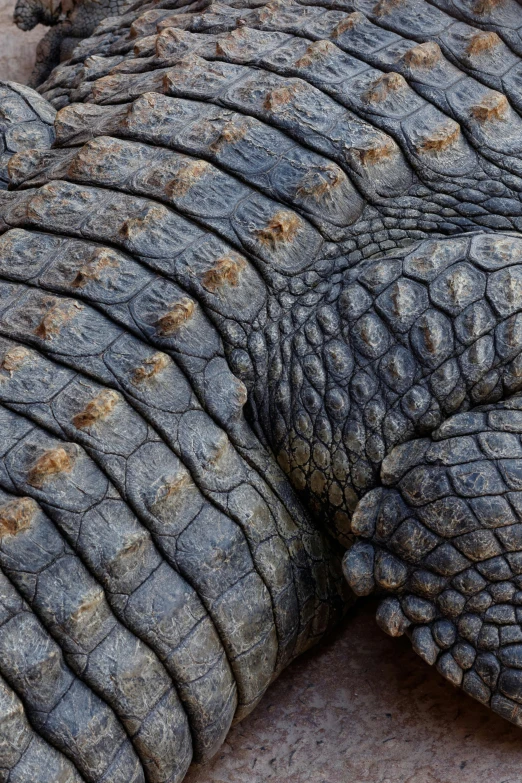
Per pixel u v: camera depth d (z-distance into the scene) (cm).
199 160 601
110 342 541
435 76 643
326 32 680
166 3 822
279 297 580
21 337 543
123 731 498
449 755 560
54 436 512
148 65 706
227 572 534
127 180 605
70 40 1114
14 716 464
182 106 640
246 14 723
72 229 589
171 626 511
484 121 629
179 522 522
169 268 564
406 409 556
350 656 634
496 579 532
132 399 527
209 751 547
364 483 568
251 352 573
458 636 545
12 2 1357
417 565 547
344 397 566
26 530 484
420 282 566
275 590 557
